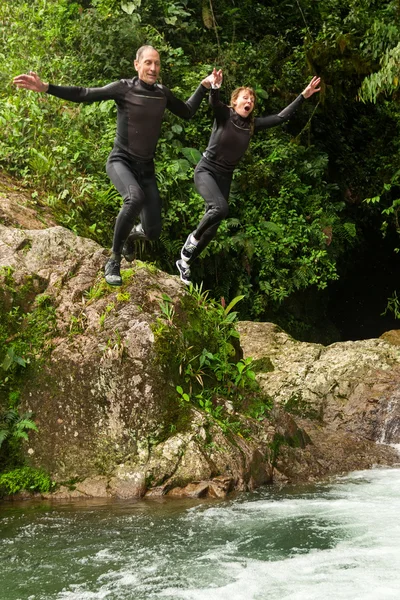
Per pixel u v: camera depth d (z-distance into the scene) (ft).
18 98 36.55
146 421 22.13
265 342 35.50
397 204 47.57
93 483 21.39
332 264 45.11
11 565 14.84
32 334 23.27
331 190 49.75
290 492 21.63
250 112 20.58
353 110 53.42
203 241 20.63
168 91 19.04
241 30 52.70
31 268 24.47
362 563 14.76
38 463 21.88
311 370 32.42
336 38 45.60
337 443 27.25
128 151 19.06
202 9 49.88
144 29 44.24
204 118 44.34
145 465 21.48
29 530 17.47
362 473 24.77
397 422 28.99
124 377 22.35
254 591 13.26
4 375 22.77
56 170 34.73
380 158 52.90
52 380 22.54
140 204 18.69
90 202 35.35
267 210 44.88
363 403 30.17
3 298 23.50
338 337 51.70
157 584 13.66
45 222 31.32
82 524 17.95
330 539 16.46
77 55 43.57
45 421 22.26
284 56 51.98
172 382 22.95
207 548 15.85
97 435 22.03
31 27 44.09
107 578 14.02
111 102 39.83
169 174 38.88
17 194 32.68
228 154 20.57
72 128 38.32
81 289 24.14
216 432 22.38
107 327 23.12
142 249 37.63
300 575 14.08
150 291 24.22
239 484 21.80
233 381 25.26
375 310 57.57
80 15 44.80
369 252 56.03
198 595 13.07
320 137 52.39
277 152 45.80
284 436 24.93
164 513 18.94
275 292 43.62
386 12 48.98
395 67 40.14
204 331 24.75
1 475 21.49
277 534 16.89
